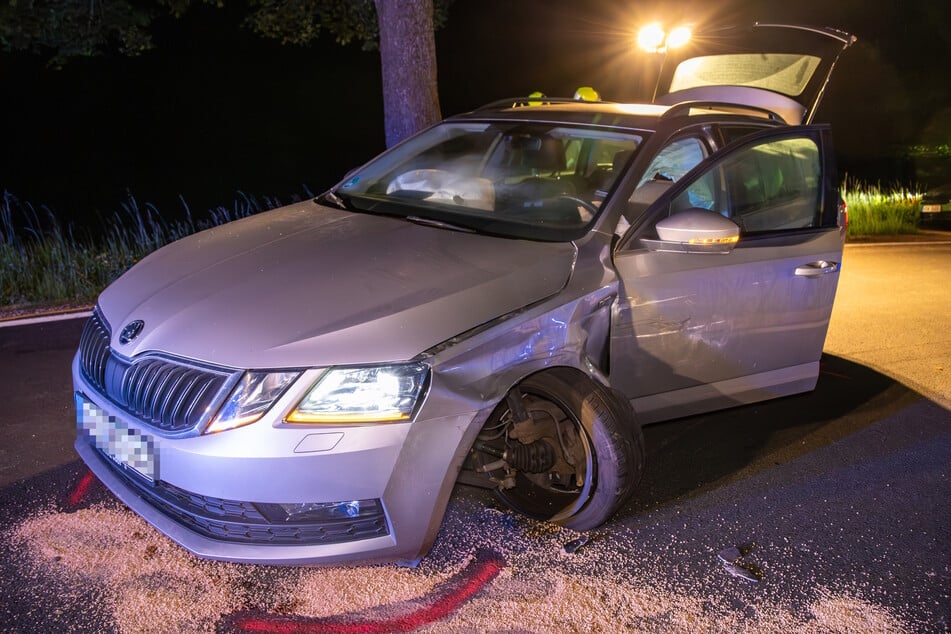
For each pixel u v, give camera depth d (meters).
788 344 4.48
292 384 2.90
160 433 2.99
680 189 3.96
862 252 11.02
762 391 4.49
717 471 4.36
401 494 2.99
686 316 3.97
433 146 4.79
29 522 3.55
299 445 2.87
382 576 3.32
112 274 7.97
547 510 3.70
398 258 3.57
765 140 4.34
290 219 4.22
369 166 4.91
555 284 3.49
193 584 3.21
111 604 3.07
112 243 8.52
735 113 4.62
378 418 2.94
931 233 13.52
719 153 4.11
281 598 3.16
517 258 3.60
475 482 3.60
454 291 3.29
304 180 23.48
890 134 21.98
